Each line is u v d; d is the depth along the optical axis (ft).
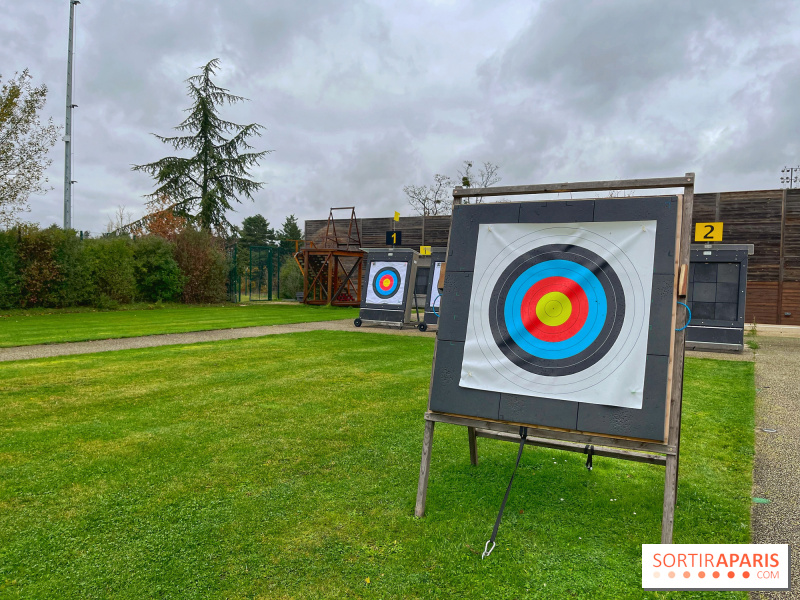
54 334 38.73
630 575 8.79
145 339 37.37
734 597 8.28
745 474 13.57
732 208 69.46
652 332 9.53
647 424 9.24
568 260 10.49
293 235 229.45
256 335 40.52
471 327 11.01
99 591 8.13
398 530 10.14
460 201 11.77
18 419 17.28
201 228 86.79
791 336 50.78
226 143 101.35
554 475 13.14
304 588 8.27
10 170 58.59
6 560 8.96
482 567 8.91
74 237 62.08
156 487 12.01
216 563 8.93
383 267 51.39
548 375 10.13
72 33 76.18
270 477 12.66
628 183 10.07
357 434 16.01
